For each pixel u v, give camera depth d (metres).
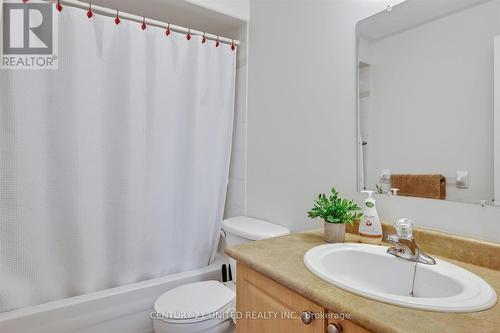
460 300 0.60
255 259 0.88
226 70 1.89
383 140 1.12
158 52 1.64
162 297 1.40
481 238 0.87
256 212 1.83
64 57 1.40
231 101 1.92
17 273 1.33
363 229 1.05
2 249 1.29
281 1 1.63
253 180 1.86
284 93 1.61
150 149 1.64
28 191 1.33
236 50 2.01
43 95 1.36
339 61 1.29
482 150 0.87
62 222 1.43
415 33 1.02
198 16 1.85
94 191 1.49
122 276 1.59
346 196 1.26
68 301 1.39
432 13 0.98
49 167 1.39
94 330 1.42
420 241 0.97
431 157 0.98
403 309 0.58
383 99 1.12
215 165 1.88
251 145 1.88
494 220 0.85
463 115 0.91
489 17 0.85
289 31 1.58
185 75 1.75
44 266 1.39
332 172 1.32
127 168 1.57
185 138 1.77
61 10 1.39
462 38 0.91
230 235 1.63
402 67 1.06
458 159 0.92
